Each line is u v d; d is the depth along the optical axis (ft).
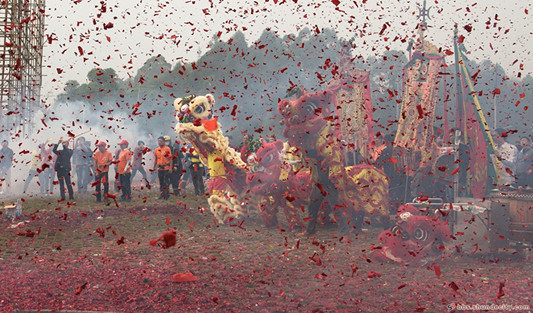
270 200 33.47
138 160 55.67
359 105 39.24
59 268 21.66
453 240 24.47
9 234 29.17
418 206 25.12
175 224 34.22
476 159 34.06
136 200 45.01
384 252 22.52
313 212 30.55
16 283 18.94
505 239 23.32
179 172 47.32
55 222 33.45
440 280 19.35
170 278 19.86
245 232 31.60
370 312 15.58
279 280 19.56
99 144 43.39
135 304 16.56
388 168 32.32
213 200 34.35
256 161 34.63
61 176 44.14
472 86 35.78
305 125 29.73
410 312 15.49
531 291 17.54
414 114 36.60
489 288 18.07
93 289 18.28
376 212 30.04
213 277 20.10
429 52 37.35
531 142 29.91
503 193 24.20
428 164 31.91
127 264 22.52
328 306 16.19
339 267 21.77
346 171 30.66
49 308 15.94
